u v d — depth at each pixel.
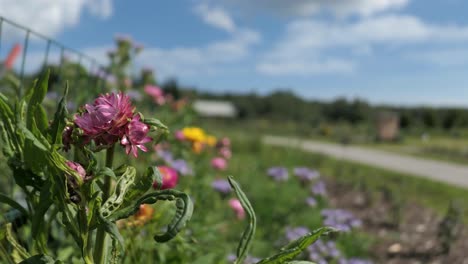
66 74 3.31
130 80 4.77
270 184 6.39
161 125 1.21
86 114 1.16
